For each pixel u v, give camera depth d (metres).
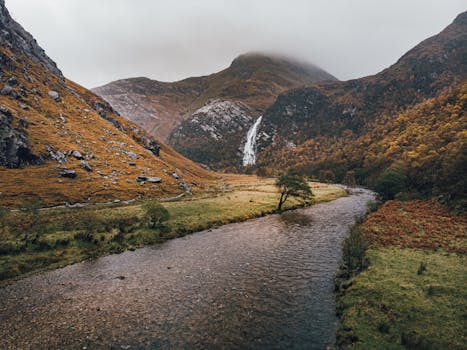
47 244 38.66
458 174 64.38
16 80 128.00
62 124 124.44
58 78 171.75
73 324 20.67
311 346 17.62
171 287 26.89
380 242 37.00
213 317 21.28
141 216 55.28
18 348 17.86
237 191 109.62
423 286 23.41
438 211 55.41
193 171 198.75
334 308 22.38
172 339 18.62
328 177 194.50
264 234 47.56
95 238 42.19
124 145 137.12
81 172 95.81
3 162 84.50
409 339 16.48
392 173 84.50
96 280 29.05
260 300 23.84
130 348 17.80
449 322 18.14
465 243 35.03
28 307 23.38
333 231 49.03
